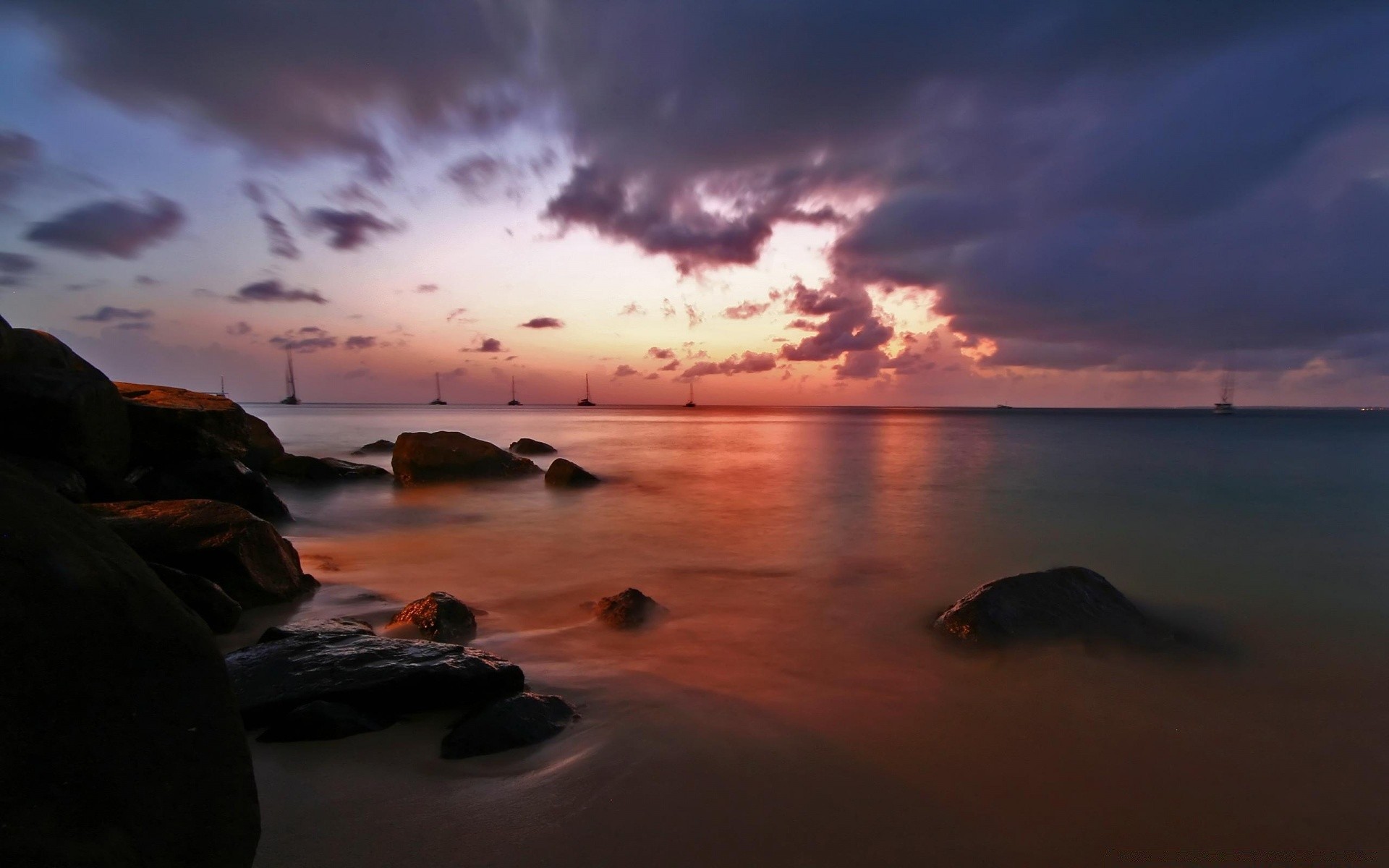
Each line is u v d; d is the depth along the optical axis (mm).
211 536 7785
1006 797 4242
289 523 14844
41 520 2359
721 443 49406
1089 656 6855
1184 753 4977
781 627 7938
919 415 189625
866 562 11945
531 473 25141
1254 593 9867
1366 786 4570
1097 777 4570
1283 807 4281
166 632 2479
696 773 4281
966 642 7172
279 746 4348
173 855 2219
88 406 10742
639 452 40875
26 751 2027
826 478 26266
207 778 2391
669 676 6168
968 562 11977
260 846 3320
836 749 4770
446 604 7168
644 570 11086
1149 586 10266
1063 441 52000
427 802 3779
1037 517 16969
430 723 4805
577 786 4043
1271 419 133875
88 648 2258
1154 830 3982
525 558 11914
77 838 2023
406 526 15398
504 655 6617
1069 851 3725
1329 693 6223
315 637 5609
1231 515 17156
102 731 2207
